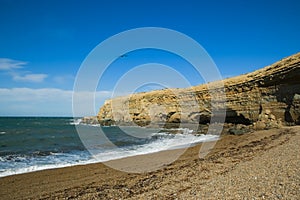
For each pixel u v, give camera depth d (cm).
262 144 1756
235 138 2508
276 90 3372
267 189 738
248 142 2034
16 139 3027
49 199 859
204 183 862
